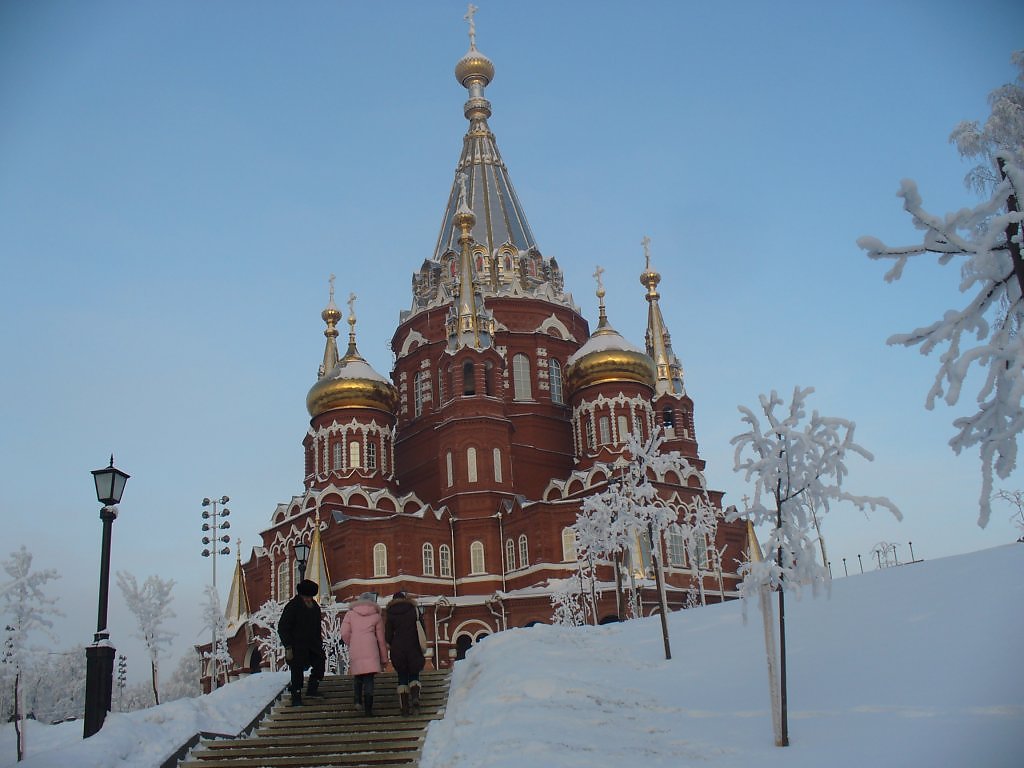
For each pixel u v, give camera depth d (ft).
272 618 217.15
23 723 159.33
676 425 269.23
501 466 246.06
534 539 230.48
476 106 311.47
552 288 282.97
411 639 78.18
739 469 64.28
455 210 294.66
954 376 44.70
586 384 255.91
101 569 74.64
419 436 265.75
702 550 232.94
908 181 45.68
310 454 262.67
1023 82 77.41
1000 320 54.24
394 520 234.17
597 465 233.14
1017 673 58.44
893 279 47.91
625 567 221.87
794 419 63.21
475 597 233.14
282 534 250.16
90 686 71.31
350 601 223.92
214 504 225.97
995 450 46.29
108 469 76.54
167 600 248.11
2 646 163.53
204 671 264.72
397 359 282.15
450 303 271.49
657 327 282.15
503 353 266.98
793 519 62.39
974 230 52.90
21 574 167.32
